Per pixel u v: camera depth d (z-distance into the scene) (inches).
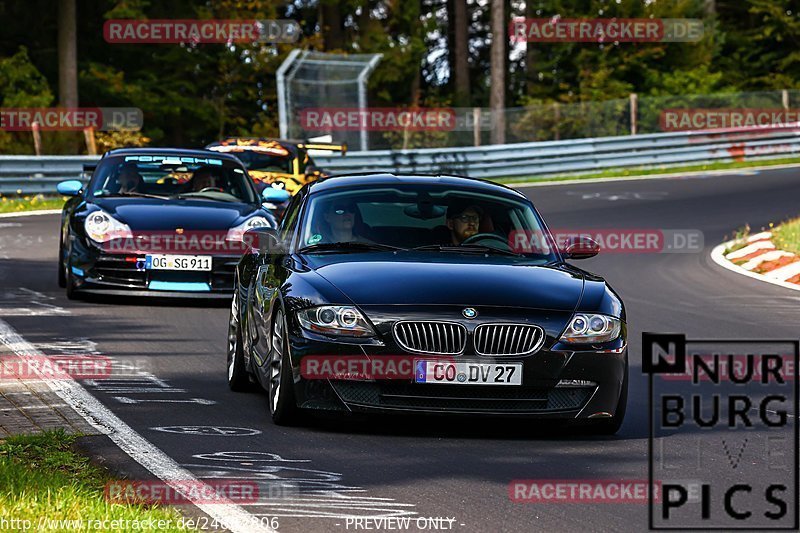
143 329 1498.5
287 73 5457.7
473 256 1066.7
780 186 4084.6
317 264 1035.9
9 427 936.9
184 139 6309.1
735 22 7637.8
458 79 7583.7
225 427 968.3
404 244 1085.1
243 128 6348.4
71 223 1749.5
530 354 946.1
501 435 975.0
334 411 951.0
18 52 5570.9
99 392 1094.4
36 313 1589.6
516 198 1170.0
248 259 1215.6
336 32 7017.7
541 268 1046.4
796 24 7194.9
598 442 956.0
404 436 957.2
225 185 1860.2
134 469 813.9
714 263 2470.5
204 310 1686.8
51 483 741.3
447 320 944.3
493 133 4867.1
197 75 6240.2
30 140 4547.2
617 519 721.0
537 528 700.0
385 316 948.0
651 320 1724.9
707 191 3941.9
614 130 5064.0
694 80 6461.6
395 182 1160.2
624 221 3147.1
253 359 1093.8
